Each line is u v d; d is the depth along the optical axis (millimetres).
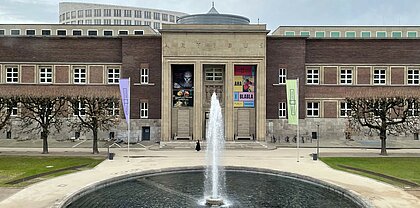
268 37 66812
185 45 62094
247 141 60750
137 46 66875
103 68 67438
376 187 32156
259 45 62094
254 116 64438
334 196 30797
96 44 67500
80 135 66938
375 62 68375
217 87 65875
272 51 67250
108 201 29078
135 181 35906
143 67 66750
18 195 29297
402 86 68188
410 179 35656
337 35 89750
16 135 67062
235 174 39344
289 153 53062
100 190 32406
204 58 62031
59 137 66938
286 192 31922
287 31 89688
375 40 68438
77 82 67688
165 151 54969
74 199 29266
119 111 65875
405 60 68375
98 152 52688
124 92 48469
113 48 67562
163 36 62094
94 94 66062
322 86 68125
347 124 64375
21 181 34312
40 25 87562
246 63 62062
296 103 48188
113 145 61062
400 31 89875
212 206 27891
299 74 67250
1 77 67125
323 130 67938
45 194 29562
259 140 61375
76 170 39562
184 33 62156
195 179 36812
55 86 67188
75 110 54062
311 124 67875
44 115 53688
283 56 67250
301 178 36875
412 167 41844
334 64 68375
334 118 68000
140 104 66812
